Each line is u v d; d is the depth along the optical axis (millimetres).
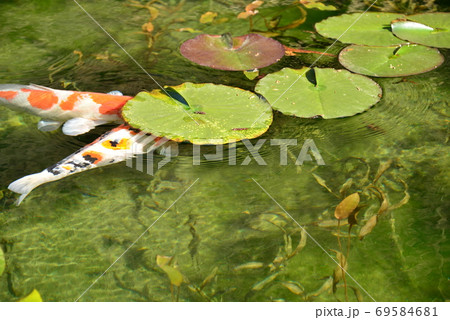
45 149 1224
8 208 1153
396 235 1106
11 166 1197
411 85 1336
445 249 1088
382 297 1047
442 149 1215
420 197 1149
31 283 1070
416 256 1084
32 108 1262
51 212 1150
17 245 1110
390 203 1142
